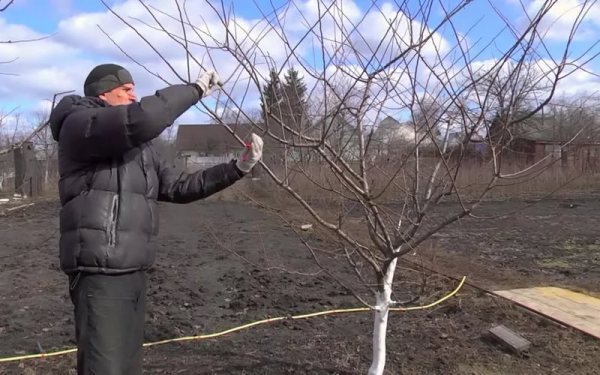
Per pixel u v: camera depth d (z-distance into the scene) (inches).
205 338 213.2
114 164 115.6
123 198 115.1
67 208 115.0
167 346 204.8
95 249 111.9
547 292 274.5
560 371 180.9
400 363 185.2
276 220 605.9
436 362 186.1
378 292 151.6
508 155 267.4
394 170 144.6
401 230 158.2
